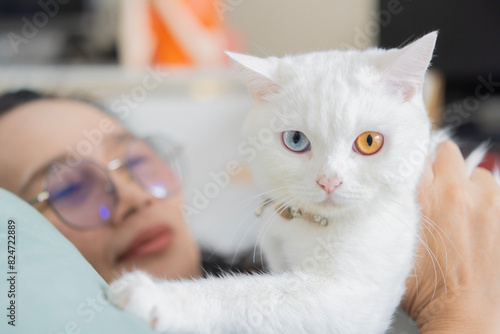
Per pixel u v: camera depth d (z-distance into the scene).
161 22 2.45
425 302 0.91
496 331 0.78
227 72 2.35
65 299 0.47
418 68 0.83
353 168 0.81
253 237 1.31
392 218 0.83
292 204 0.86
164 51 2.46
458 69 2.78
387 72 0.82
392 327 0.93
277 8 2.83
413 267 0.87
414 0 2.70
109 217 1.22
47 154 1.20
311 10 2.82
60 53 2.92
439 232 0.90
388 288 0.79
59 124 1.26
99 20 2.98
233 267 1.24
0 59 2.81
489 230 0.89
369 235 0.79
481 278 0.85
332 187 0.79
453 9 2.71
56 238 0.62
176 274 1.24
